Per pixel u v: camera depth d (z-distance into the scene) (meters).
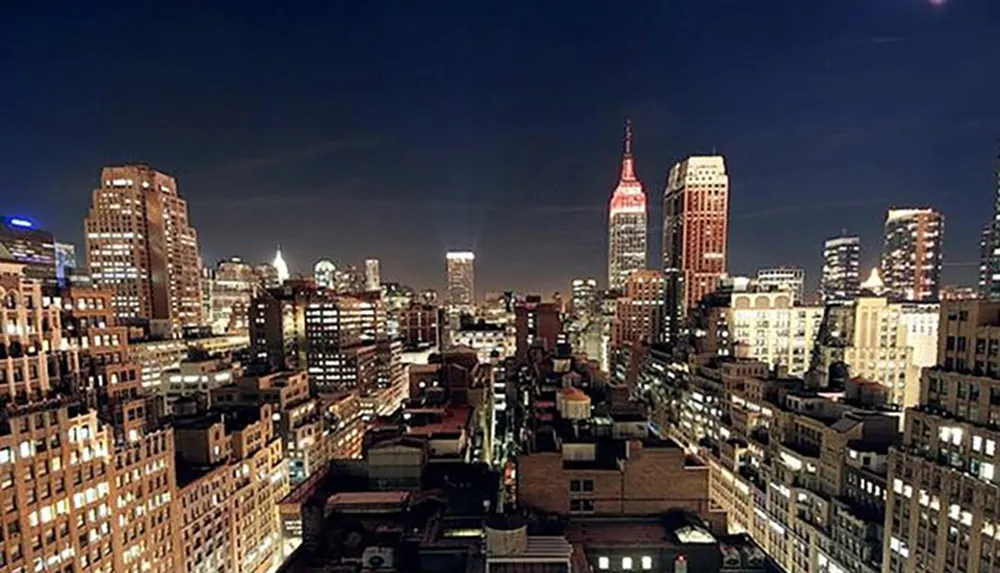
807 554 108.19
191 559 105.62
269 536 133.88
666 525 73.00
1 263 86.69
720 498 149.00
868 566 91.12
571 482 77.12
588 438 87.06
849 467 102.19
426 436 113.94
